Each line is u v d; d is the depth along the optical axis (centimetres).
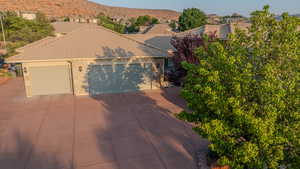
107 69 1775
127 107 1490
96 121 1248
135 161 858
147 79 1919
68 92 1803
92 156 889
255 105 530
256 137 544
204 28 2419
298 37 612
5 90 1917
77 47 1755
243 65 616
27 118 1290
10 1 12419
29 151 925
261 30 646
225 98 585
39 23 4516
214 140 601
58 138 1041
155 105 1534
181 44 1627
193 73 748
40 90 1739
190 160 865
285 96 538
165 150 938
